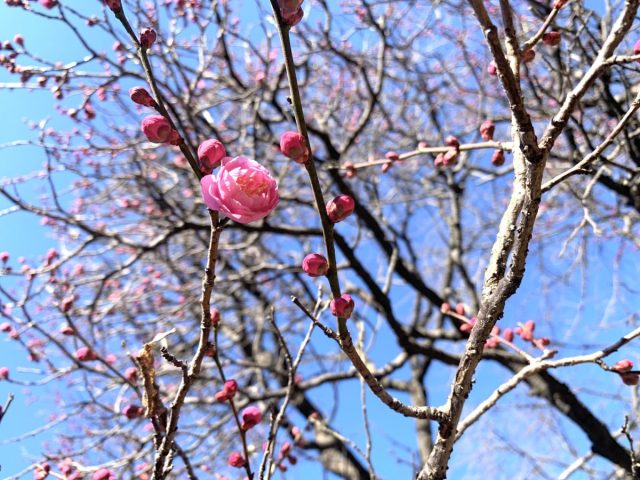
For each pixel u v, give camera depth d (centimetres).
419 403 638
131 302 597
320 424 288
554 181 166
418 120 687
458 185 671
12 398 180
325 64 616
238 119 622
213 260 141
